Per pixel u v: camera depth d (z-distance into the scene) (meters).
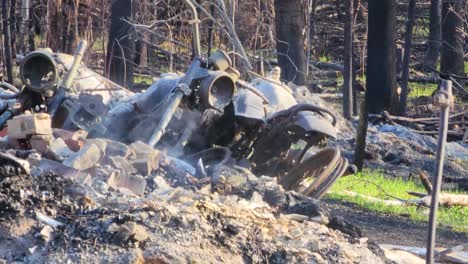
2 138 15.20
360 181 29.70
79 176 14.02
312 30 65.00
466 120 53.00
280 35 47.31
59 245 11.99
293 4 47.19
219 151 17.23
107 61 45.25
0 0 41.41
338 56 68.25
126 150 15.16
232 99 17.25
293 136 17.94
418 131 48.75
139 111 17.33
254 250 12.80
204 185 14.95
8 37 36.19
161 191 14.34
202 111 17.16
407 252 16.81
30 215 12.38
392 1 51.22
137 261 11.77
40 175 13.45
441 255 16.81
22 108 16.94
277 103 18.55
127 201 13.31
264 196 15.00
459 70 63.81
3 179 13.01
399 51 66.44
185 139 17.11
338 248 13.54
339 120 42.59
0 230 12.12
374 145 40.66
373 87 51.69
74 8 45.53
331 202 24.95
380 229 21.36
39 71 16.86
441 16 66.00
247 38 52.47
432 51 65.62
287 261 12.84
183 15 49.34
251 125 17.53
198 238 12.48
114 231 12.11
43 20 44.53
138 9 48.34
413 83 64.44
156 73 50.00
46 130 14.72
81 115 17.03
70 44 44.59
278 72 20.39
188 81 16.86
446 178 35.47
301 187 18.41
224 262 12.30
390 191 29.17
